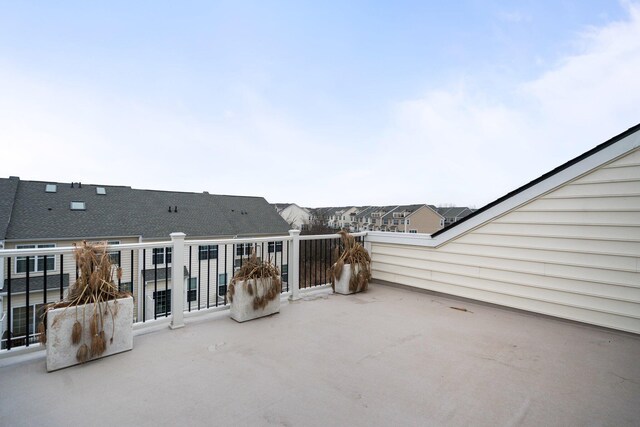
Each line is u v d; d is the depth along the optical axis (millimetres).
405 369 2098
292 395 1769
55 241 11055
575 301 3072
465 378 1981
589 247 2998
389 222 35062
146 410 1617
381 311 3469
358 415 1586
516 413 1612
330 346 2479
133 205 14453
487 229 3717
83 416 1558
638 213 2734
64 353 2057
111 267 2424
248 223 17500
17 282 9703
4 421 1511
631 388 1879
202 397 1743
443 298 4078
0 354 2137
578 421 1551
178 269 2869
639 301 2721
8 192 11703
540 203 3309
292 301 3865
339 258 4406
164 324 2910
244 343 2525
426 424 1514
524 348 2473
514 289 3490
